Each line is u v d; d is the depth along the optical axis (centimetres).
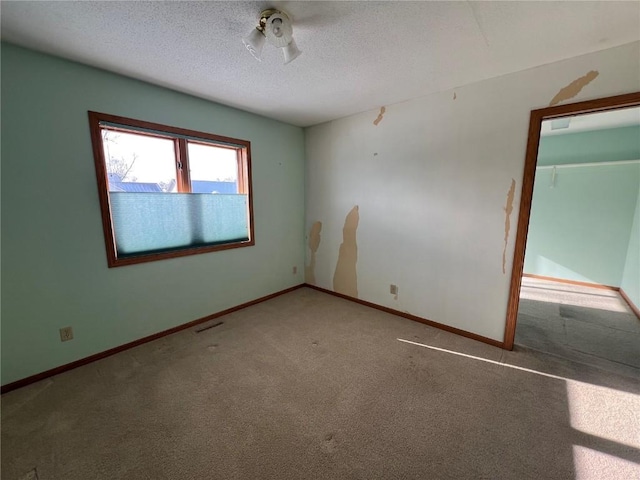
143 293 249
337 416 167
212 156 294
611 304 344
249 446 146
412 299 298
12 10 139
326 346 247
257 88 244
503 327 242
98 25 153
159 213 255
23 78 178
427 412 170
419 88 247
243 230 327
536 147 212
